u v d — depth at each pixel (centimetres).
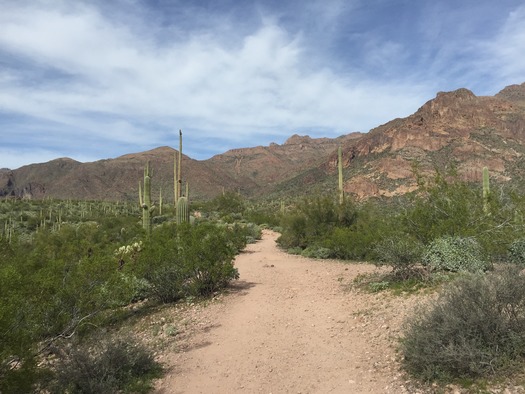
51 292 624
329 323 798
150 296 1131
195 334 801
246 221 5097
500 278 520
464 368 464
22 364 479
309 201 2256
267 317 879
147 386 558
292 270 1497
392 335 658
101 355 586
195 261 1083
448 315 488
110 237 3166
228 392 542
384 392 485
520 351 453
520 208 1050
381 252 1016
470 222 1048
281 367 610
